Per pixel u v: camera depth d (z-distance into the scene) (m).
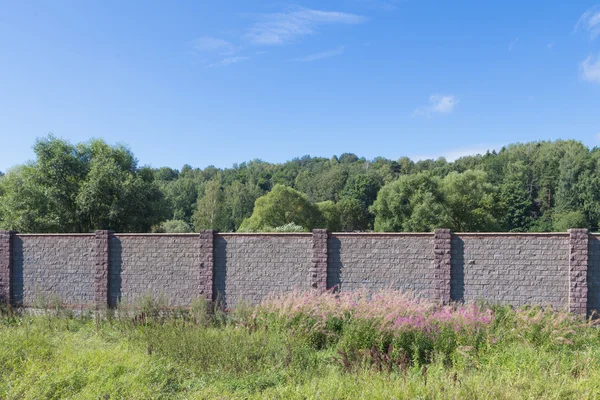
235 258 16.59
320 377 7.98
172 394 7.28
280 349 9.24
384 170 94.38
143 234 17.31
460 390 6.65
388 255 15.40
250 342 9.52
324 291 15.68
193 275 16.88
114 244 17.56
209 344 9.32
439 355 8.88
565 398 6.57
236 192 76.81
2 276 18.30
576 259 13.84
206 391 7.21
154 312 13.12
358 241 15.65
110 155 33.31
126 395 7.00
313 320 11.09
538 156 81.75
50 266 18.06
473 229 47.44
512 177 67.62
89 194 30.23
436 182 48.41
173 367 8.45
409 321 9.80
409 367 8.33
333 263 15.82
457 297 14.84
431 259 15.05
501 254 14.54
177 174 132.50
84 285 17.75
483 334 9.76
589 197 59.91
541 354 8.70
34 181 30.77
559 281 14.08
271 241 16.34
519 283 14.39
